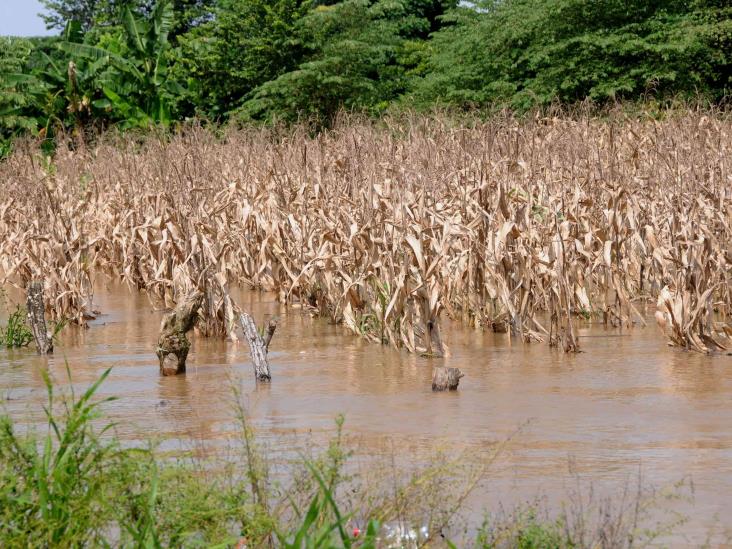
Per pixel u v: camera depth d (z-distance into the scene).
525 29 77.69
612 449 16.16
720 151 32.66
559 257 25.73
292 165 39.47
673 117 40.47
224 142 48.78
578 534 11.84
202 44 94.00
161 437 14.27
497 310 29.45
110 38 90.56
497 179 30.89
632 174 35.25
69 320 31.50
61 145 53.38
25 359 26.30
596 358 24.52
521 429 17.53
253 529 10.46
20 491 10.61
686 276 25.62
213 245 30.47
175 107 88.88
